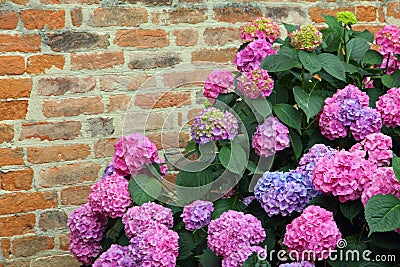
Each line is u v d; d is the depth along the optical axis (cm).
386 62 190
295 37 173
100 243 189
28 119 217
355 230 162
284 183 158
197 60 235
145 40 229
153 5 229
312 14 249
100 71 224
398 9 258
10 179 216
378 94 183
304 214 146
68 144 222
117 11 225
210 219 168
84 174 224
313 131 180
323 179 149
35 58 216
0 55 212
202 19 235
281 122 179
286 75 183
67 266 224
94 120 224
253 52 180
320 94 181
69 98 221
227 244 152
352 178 146
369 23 257
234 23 239
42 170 219
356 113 166
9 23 213
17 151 216
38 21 216
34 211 219
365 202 144
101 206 178
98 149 225
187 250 169
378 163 155
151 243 159
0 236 216
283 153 181
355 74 187
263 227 167
